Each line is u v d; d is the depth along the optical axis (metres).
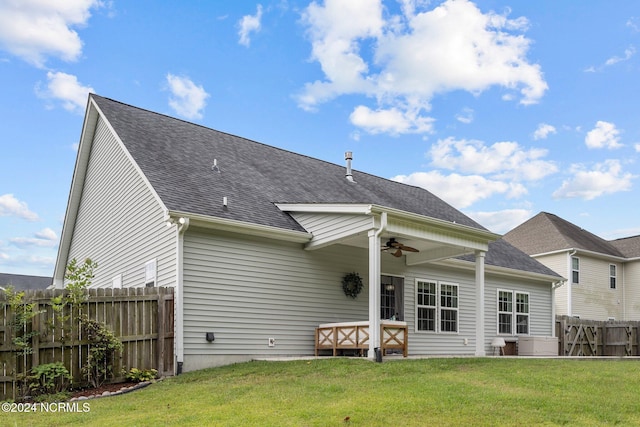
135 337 10.45
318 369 9.98
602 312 30.84
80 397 9.02
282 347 12.55
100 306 10.20
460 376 9.24
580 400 7.63
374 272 11.45
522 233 33.06
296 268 13.11
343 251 14.23
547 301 20.89
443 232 12.91
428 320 16.44
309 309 13.23
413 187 22.17
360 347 12.01
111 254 15.24
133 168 14.02
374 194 17.95
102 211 16.30
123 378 10.20
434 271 16.91
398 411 6.91
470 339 17.56
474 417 6.69
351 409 7.00
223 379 9.73
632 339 20.66
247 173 14.98
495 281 19.02
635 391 8.34
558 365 10.79
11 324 9.20
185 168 13.31
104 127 16.20
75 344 9.77
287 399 7.72
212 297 11.51
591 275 30.70
